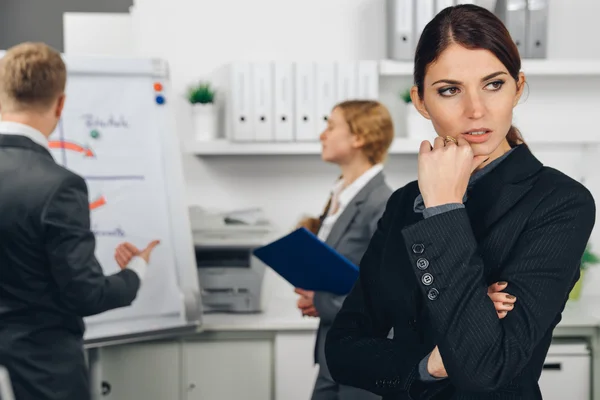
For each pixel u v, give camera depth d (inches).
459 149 43.3
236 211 131.7
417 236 42.1
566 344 118.5
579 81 138.3
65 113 109.4
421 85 45.4
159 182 113.4
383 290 49.0
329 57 138.3
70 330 83.5
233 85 129.0
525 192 44.1
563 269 41.8
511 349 40.0
